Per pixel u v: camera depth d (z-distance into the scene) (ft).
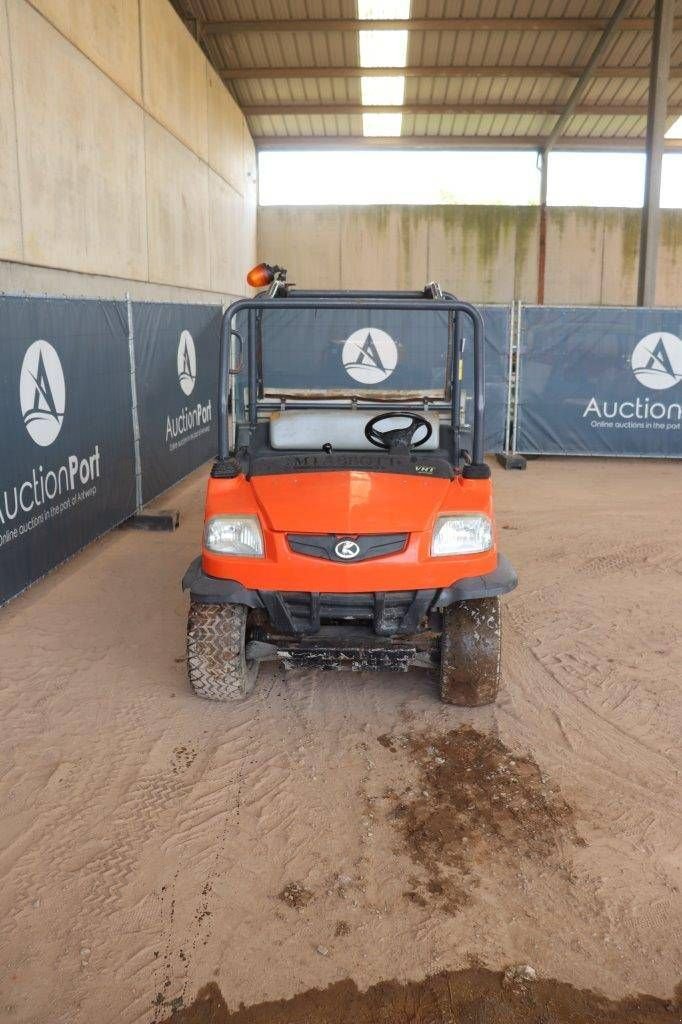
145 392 24.02
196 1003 7.29
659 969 7.68
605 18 43.91
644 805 10.18
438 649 12.46
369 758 11.19
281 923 8.21
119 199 29.50
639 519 24.73
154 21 33.40
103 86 27.63
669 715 12.46
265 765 11.00
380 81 50.60
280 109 53.47
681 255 61.05
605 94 52.13
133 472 23.02
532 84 50.98
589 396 33.71
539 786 10.55
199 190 41.73
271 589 11.31
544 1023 7.10
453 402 14.19
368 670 11.79
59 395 17.98
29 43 21.91
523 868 9.02
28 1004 7.24
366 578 11.12
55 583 18.33
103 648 14.76
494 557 11.71
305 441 13.82
